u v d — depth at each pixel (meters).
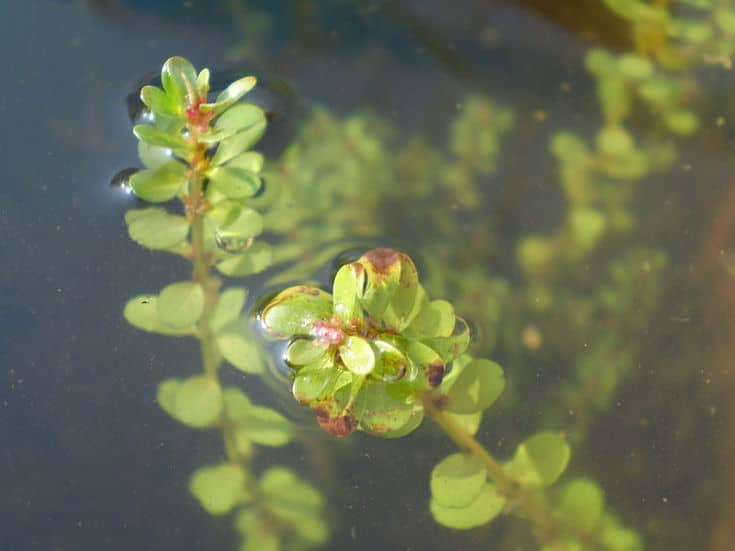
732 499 0.32
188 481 0.31
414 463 0.32
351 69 0.35
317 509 0.31
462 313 0.33
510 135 0.35
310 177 0.34
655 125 0.36
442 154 0.35
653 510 0.32
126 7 0.35
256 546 0.31
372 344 0.31
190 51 0.35
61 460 0.31
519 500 0.32
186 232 0.33
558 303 0.33
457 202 0.34
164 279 0.33
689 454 0.32
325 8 0.36
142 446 0.32
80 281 0.33
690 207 0.35
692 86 0.36
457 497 0.32
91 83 0.34
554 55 0.36
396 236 0.34
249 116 0.33
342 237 0.34
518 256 0.34
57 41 0.35
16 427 0.31
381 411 0.31
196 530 0.31
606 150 0.35
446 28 0.36
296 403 0.32
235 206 0.33
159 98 0.32
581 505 0.32
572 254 0.34
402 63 0.36
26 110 0.34
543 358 0.33
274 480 0.32
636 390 0.33
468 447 0.32
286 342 0.32
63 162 0.34
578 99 0.36
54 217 0.33
